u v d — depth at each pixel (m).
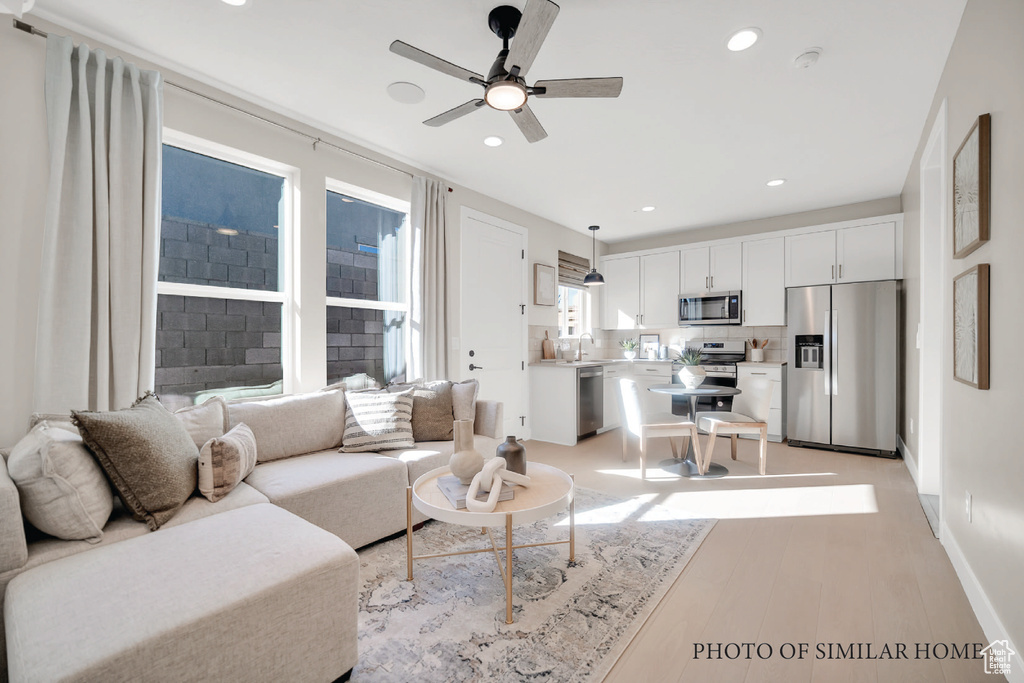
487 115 2.96
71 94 2.06
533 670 1.52
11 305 2.00
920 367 3.26
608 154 3.55
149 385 2.28
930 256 3.19
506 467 2.11
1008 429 1.55
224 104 2.64
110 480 1.72
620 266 6.29
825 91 2.65
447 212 4.10
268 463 2.51
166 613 1.16
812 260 4.87
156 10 2.04
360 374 3.53
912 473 3.63
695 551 2.38
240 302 2.86
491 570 2.18
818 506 3.01
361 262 3.56
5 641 1.30
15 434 2.01
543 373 5.05
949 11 2.00
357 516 2.33
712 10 1.99
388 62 2.42
